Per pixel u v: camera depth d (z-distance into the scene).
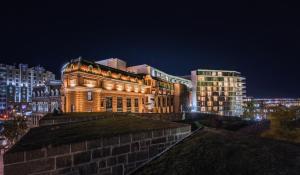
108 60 76.69
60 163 5.59
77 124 10.12
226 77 115.12
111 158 6.59
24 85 136.62
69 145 5.76
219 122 23.98
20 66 136.12
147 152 7.54
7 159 4.86
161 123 9.59
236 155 5.71
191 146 6.72
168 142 8.24
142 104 67.44
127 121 10.37
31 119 86.25
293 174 4.61
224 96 113.44
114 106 55.53
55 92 76.56
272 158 5.43
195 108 108.12
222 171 5.04
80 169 5.93
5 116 114.38
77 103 46.28
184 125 9.11
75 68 47.53
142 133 7.46
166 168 5.65
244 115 122.38
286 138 16.52
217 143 6.65
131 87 63.06
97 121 10.89
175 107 89.75
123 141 6.92
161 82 80.38
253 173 4.82
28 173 5.10
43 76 149.38
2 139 63.09
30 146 5.52
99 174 6.28
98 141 6.34
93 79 50.25
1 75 124.69
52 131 8.35
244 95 128.38
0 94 123.81
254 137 7.21
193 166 5.45
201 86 110.94
